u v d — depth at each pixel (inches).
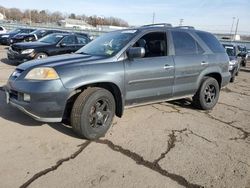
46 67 153.9
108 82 166.4
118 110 180.4
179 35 214.7
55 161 138.9
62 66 155.1
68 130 175.3
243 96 330.6
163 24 221.5
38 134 167.3
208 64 227.8
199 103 232.2
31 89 150.3
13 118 189.2
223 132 191.9
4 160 136.7
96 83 165.3
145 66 183.5
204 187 125.0
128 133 178.1
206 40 235.8
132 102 184.2
